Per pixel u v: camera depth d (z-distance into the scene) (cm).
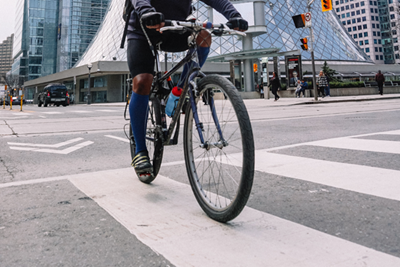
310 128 550
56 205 187
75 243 135
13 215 171
